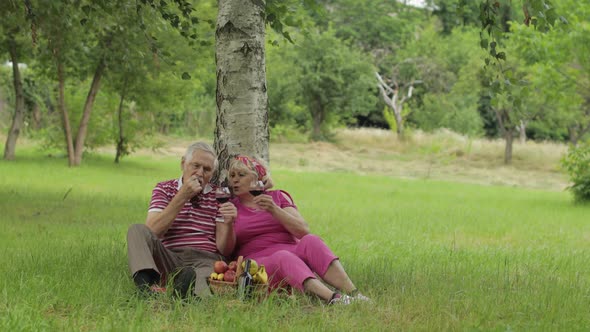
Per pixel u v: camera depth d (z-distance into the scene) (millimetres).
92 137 31562
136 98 30031
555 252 11055
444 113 54906
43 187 18969
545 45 23266
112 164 29891
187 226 6699
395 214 16766
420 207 19281
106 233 11055
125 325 5043
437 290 6664
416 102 59344
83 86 31797
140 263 6000
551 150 47812
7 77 38781
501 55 7559
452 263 8953
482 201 22750
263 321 5211
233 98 7719
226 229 6613
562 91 24484
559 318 5852
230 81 7727
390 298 6230
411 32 61688
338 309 5633
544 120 43688
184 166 6559
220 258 6738
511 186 34250
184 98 30859
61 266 7328
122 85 29391
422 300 6066
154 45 10711
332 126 54156
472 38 56188
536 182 37125
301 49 50250
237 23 7703
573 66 24641
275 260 6172
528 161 46375
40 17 12586
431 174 38812
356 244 10922
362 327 5234
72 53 24016
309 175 31750
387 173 38344
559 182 37656
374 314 5648
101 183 21234
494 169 42688
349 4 63406
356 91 51125
